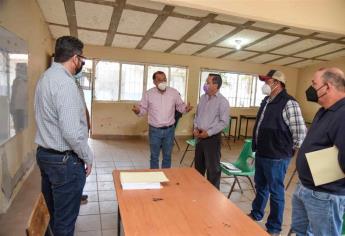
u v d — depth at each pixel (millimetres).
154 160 3213
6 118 2395
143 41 5410
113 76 6219
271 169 2242
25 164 3270
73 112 1520
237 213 1363
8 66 2412
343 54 5891
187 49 5949
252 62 7129
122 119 6352
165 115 3139
